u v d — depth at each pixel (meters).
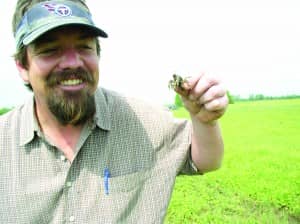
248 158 2.97
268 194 2.00
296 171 2.50
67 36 0.52
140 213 0.59
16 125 0.59
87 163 0.57
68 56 0.53
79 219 0.57
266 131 4.60
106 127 0.58
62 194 0.56
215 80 0.49
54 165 0.57
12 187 0.57
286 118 5.95
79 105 0.54
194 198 2.01
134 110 0.61
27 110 0.59
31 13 0.53
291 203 1.89
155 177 0.60
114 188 0.58
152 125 0.61
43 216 0.57
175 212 1.83
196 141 0.60
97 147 0.58
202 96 0.50
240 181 2.25
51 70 0.53
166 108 0.65
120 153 0.59
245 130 4.80
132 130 0.60
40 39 0.52
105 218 0.57
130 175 0.59
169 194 0.61
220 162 0.62
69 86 0.54
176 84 0.50
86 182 0.57
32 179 0.57
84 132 0.57
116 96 0.63
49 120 0.58
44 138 0.56
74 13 0.53
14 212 0.57
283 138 4.00
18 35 0.55
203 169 0.63
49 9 0.53
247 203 2.00
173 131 0.62
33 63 0.54
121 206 0.58
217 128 0.58
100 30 0.53
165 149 0.61
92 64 0.54
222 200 2.02
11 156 0.58
